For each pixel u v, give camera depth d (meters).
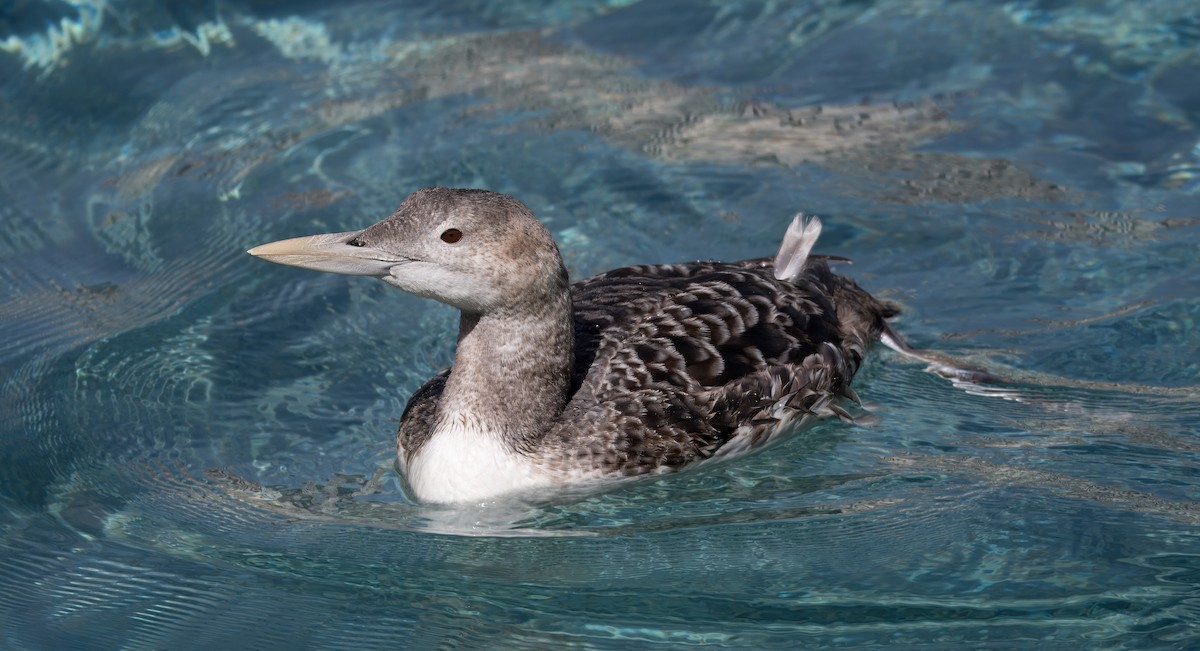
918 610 5.92
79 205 9.75
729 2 12.94
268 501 6.92
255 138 10.61
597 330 7.39
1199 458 7.07
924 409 7.73
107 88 11.17
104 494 6.91
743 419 7.22
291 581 6.24
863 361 8.21
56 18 11.75
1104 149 10.45
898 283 8.91
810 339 7.54
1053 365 8.05
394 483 7.13
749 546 6.50
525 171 10.17
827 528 6.63
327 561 6.41
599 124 10.90
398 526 6.73
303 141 10.55
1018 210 9.67
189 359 8.11
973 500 6.78
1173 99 11.06
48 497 6.86
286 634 5.86
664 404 7.04
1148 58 11.65
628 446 6.95
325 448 7.40
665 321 7.34
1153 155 10.33
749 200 9.84
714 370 7.17
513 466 6.85
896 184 10.05
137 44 11.73
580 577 6.28
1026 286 8.84
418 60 11.93
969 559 6.28
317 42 12.14
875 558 6.34
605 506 6.95
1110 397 7.72
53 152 10.41
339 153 10.39
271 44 12.05
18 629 5.84
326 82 11.52
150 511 6.78
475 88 11.47
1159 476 6.92
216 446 7.37
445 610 6.02
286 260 6.57
